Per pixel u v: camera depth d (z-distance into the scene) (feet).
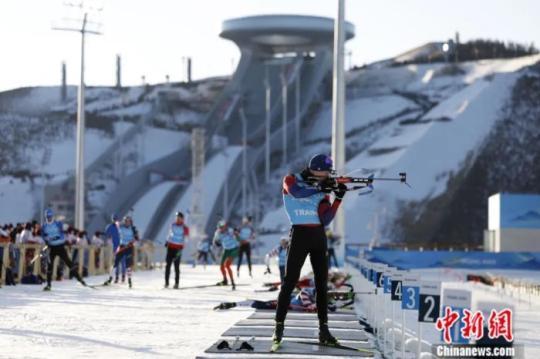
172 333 80.07
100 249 237.66
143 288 166.81
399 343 73.20
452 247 493.77
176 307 114.52
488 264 316.81
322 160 63.67
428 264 316.60
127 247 167.32
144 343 71.05
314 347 65.21
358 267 136.77
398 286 63.41
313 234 64.39
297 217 64.44
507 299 167.94
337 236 243.60
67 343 70.13
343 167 243.19
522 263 315.37
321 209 64.80
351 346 67.92
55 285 173.88
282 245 160.25
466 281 246.68
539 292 161.58
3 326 84.58
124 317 97.50
